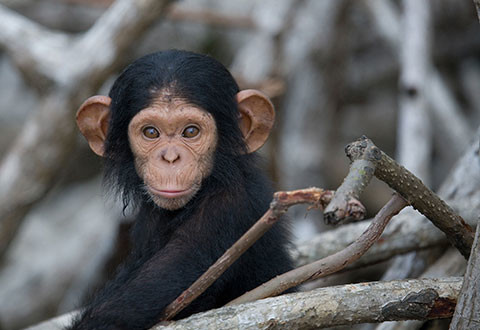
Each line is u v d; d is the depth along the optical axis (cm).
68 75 1234
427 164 1258
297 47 1653
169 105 743
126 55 1252
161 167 739
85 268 1792
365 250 591
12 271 1880
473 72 2067
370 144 543
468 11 2019
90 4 1575
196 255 713
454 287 608
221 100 767
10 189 1281
